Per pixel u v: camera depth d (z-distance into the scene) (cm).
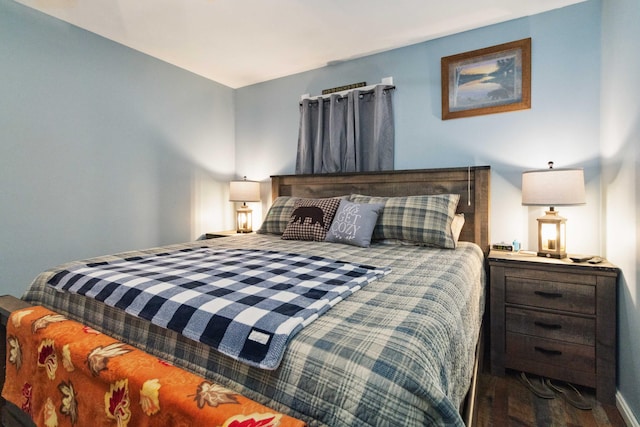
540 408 169
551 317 188
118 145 276
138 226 292
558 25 225
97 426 94
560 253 199
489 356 219
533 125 235
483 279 205
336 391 69
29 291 148
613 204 188
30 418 122
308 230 244
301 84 335
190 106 334
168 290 111
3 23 213
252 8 223
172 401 77
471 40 253
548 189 196
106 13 230
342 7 222
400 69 281
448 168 246
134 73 286
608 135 198
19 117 221
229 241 244
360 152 293
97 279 127
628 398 160
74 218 250
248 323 86
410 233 220
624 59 172
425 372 71
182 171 328
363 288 121
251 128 371
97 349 101
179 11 227
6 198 217
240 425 67
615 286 174
